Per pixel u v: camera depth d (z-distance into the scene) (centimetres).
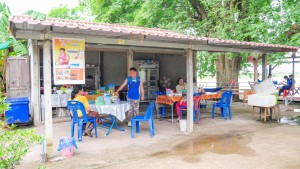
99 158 469
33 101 810
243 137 606
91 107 648
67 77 499
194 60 1151
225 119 838
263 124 757
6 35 976
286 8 941
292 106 1118
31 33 463
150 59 1334
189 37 584
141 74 1239
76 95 596
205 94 833
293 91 1238
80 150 517
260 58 1185
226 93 840
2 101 285
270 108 844
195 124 762
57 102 845
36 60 784
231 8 1168
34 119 787
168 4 1352
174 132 663
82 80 517
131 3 1596
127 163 442
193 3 1291
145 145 548
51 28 432
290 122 783
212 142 565
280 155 474
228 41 670
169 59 1352
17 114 746
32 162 453
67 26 423
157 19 1409
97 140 591
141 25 1459
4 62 1054
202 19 1306
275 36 994
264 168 412
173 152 498
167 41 627
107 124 760
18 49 1037
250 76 1465
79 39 510
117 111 629
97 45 877
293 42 922
